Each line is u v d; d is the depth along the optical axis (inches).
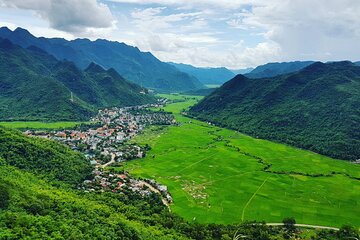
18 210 6505.9
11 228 5767.7
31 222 6077.8
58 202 7524.6
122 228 7062.0
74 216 7037.4
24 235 5605.3
